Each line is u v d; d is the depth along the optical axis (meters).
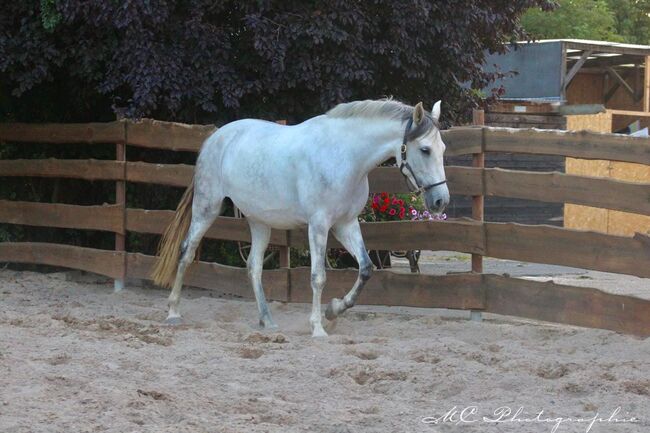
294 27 9.95
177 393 5.45
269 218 7.94
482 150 8.30
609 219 19.22
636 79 24.06
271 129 8.07
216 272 9.70
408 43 10.40
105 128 10.53
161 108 10.99
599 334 7.55
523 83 21.02
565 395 5.61
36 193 12.59
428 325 8.27
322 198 7.43
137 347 6.88
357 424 4.91
